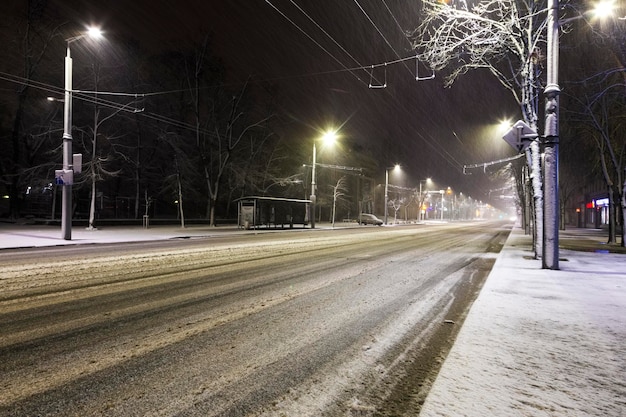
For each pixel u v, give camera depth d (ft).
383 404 10.77
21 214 124.26
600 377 11.40
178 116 137.59
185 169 119.34
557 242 34.22
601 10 41.24
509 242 74.02
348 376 12.64
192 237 78.02
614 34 48.88
